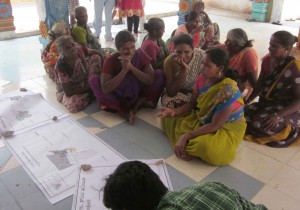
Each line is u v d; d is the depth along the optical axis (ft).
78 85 9.31
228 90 6.42
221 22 22.84
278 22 22.66
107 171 6.22
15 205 5.46
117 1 17.06
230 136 6.64
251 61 8.50
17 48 15.24
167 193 3.05
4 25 16.62
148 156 7.00
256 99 9.41
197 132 6.64
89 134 7.69
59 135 7.61
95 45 12.71
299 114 7.53
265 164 6.81
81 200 5.42
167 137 7.80
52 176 6.14
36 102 9.30
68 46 8.76
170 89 8.34
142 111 9.20
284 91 7.34
